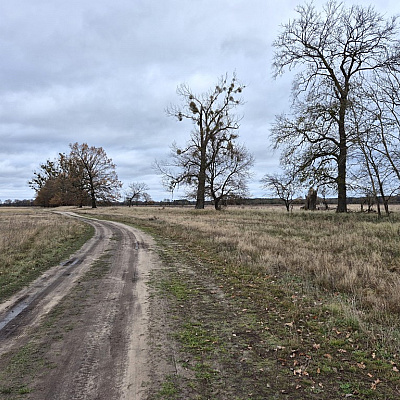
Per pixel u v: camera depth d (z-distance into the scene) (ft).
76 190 205.67
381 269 26.91
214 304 20.58
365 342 14.83
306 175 72.74
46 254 40.04
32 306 20.71
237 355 13.78
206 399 10.66
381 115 55.01
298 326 16.89
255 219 79.77
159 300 21.50
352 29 71.92
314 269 27.71
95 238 56.90
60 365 12.99
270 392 11.06
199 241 46.52
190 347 14.55
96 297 22.43
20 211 193.06
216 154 121.90
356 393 10.97
